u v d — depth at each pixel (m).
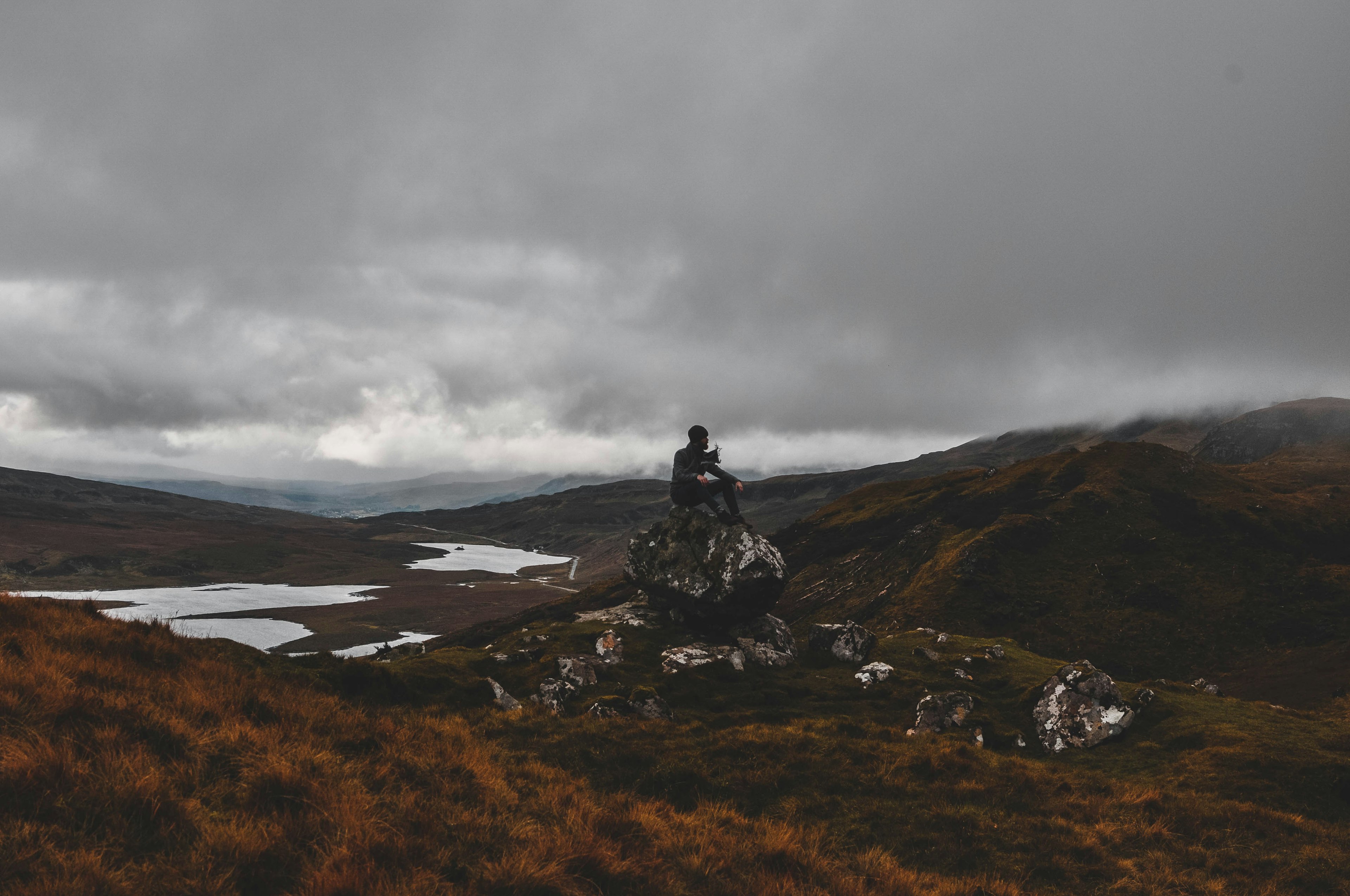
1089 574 113.19
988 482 170.50
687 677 23.86
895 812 15.82
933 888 11.03
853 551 158.00
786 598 145.38
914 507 172.12
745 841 10.48
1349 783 20.50
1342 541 119.75
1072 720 24.11
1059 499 140.62
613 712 20.00
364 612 183.25
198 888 6.00
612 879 7.98
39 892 5.36
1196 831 16.84
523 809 10.16
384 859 7.16
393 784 9.75
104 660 11.98
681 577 26.70
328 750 10.28
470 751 13.41
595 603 157.50
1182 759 22.48
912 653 30.73
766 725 21.05
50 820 6.41
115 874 5.78
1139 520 128.88
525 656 24.09
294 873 6.70
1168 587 107.12
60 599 15.94
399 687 18.47
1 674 8.94
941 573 117.06
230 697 11.77
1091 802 17.80
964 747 20.00
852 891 9.34
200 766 8.23
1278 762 21.52
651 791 15.28
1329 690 73.94
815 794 16.30
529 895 7.14
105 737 8.08
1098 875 14.05
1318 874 14.96
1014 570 115.25
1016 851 14.66
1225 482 149.88
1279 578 106.50
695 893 8.32
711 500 27.31
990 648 31.73
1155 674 88.81
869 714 23.50
